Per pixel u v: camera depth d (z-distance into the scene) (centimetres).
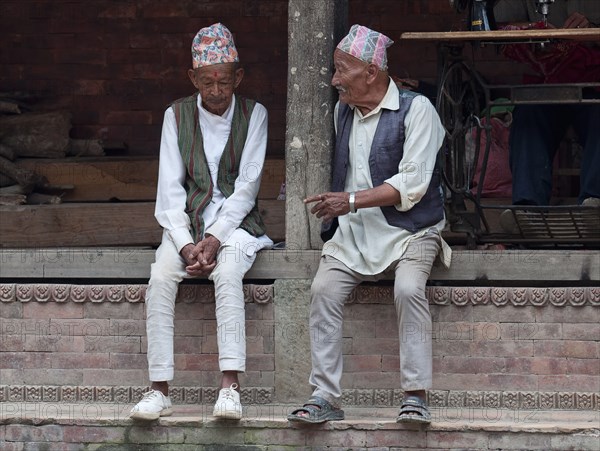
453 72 1012
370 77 943
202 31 981
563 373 977
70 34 1398
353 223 959
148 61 1393
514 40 984
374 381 993
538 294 975
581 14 1077
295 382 998
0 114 1360
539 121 1066
